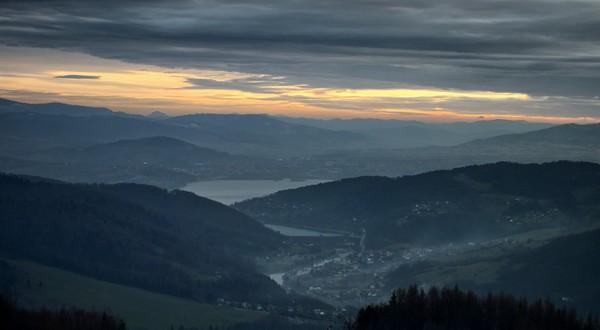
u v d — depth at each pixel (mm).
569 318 161250
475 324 159125
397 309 164750
